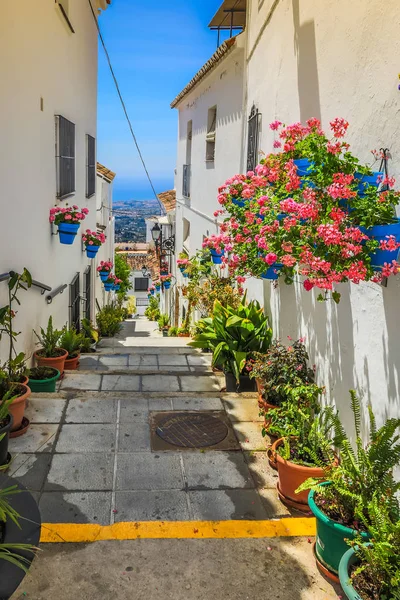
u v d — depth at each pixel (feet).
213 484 13.15
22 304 18.80
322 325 14.49
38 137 20.33
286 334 18.62
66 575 9.87
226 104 31.76
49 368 19.42
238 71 28.96
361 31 11.81
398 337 9.89
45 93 21.36
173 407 17.52
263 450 14.94
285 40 19.01
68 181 26.89
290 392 13.94
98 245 34.04
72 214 22.91
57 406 16.96
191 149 45.29
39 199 20.71
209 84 37.01
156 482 13.10
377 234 9.27
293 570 10.26
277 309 20.21
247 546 10.89
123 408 17.20
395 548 8.00
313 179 10.38
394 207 9.78
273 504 12.41
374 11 11.09
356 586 8.09
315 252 9.92
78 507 11.94
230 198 15.48
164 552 10.61
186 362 26.99
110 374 22.04
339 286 13.05
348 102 12.59
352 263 9.33
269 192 13.07
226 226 15.43
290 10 18.33
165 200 64.75
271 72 21.36
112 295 71.31
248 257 14.75
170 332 46.16
